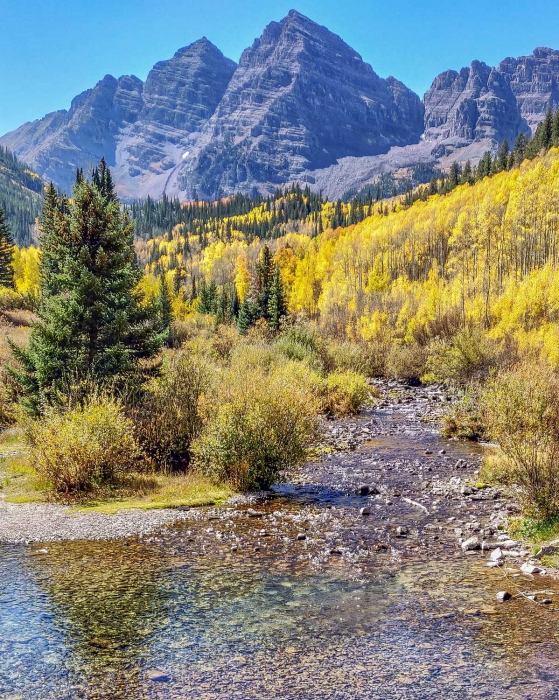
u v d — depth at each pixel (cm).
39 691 554
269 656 624
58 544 1024
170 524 1157
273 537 1073
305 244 18700
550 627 687
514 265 9769
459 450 2020
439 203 16538
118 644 650
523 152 16950
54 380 1836
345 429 2481
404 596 789
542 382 1717
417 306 7944
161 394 1809
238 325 6594
